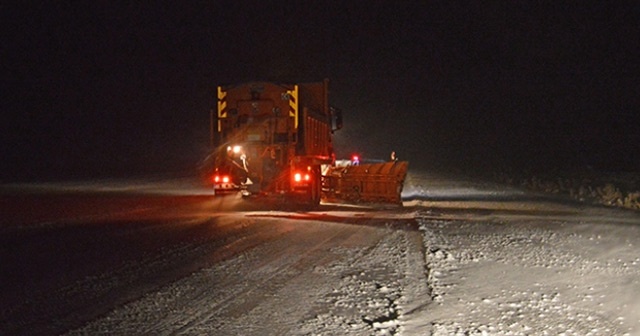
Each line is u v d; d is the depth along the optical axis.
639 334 7.43
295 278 10.26
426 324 7.83
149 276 10.34
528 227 16.30
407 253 12.48
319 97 28.28
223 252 12.58
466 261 11.52
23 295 9.12
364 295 9.20
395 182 23.84
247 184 24.25
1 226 16.50
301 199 23.95
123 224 17.00
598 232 15.30
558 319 8.02
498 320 7.98
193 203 24.31
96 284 9.77
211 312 8.34
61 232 15.32
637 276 10.28
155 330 7.61
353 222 17.69
